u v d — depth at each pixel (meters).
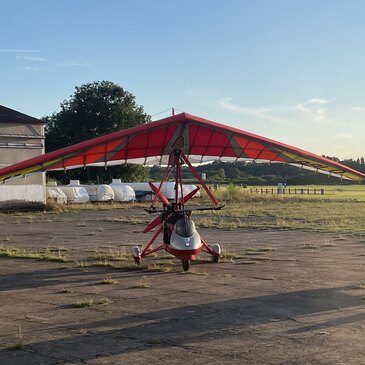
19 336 7.62
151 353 6.75
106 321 8.43
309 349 6.79
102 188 48.91
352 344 6.98
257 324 8.09
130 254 16.78
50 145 77.50
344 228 25.44
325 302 9.61
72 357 6.65
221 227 26.64
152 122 12.50
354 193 72.50
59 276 13.01
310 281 11.80
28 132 39.78
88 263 14.97
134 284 11.74
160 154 15.53
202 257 16.00
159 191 15.17
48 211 39.84
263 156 15.27
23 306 9.64
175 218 13.97
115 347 7.04
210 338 7.38
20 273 13.52
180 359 6.49
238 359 6.45
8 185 39.00
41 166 13.09
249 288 11.05
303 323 8.11
